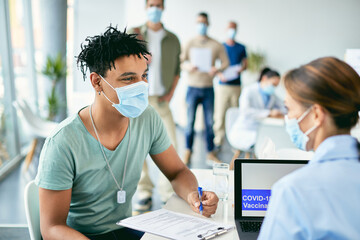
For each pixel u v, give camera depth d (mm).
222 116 5184
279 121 3514
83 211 1497
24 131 4723
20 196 3348
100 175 1462
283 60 6438
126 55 1361
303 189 708
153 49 3461
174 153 1697
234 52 5125
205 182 1727
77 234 1290
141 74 1413
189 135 4363
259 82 3596
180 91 6148
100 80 1405
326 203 692
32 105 5113
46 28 4934
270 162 1351
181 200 1552
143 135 1567
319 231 683
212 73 4395
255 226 1285
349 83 763
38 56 5297
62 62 4848
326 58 811
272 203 752
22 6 4707
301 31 6332
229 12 6324
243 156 4164
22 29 4711
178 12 6266
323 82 770
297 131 857
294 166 1350
